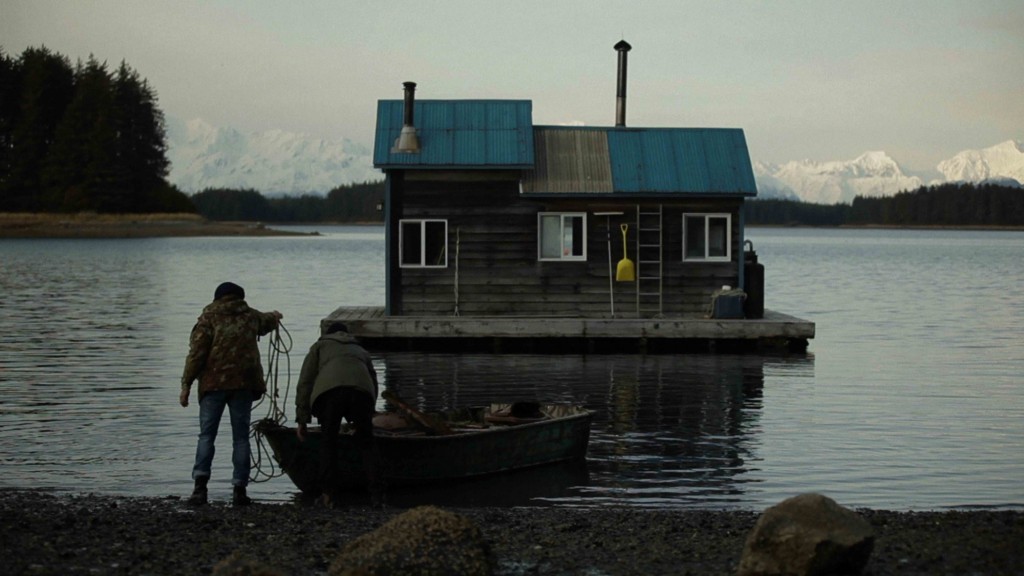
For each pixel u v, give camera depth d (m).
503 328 24.16
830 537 7.37
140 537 9.12
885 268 70.94
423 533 7.57
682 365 22.52
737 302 24.84
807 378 20.72
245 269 60.81
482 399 18.16
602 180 25.36
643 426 15.87
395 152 25.11
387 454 11.68
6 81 118.31
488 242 25.36
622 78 28.31
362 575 7.27
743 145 26.28
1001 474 12.85
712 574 8.09
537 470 13.05
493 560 7.81
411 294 25.36
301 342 26.73
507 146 25.31
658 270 25.39
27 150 115.56
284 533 9.40
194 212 136.38
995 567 8.06
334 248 98.56
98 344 25.23
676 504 11.42
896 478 12.62
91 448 13.91
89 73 121.31
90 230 112.06
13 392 18.38
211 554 8.59
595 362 22.91
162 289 43.50
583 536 9.37
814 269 69.69
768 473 12.87
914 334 29.33
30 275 51.25
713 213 25.48
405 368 21.83
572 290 25.42
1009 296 44.81
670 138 26.44
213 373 10.48
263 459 13.39
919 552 8.44
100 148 115.44
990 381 20.48
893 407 17.52
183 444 14.23
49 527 9.41
